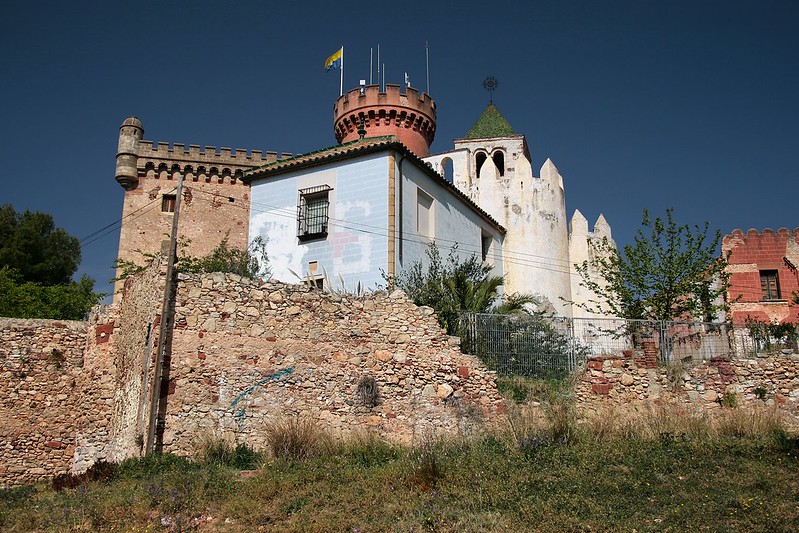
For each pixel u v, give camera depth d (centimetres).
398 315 1888
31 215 4450
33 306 3111
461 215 3188
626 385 1881
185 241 4009
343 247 2602
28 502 1395
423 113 4122
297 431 1591
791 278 3347
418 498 1162
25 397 2175
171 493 1249
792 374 1808
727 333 1936
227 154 4203
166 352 1666
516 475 1238
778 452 1319
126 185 4081
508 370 1973
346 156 2673
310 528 1057
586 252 3988
